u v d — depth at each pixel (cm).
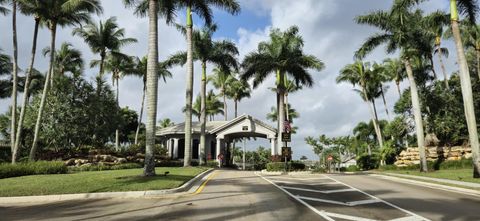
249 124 4241
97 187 1436
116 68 4856
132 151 3409
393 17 2897
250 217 955
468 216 1014
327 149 6378
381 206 1183
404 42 2911
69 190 1384
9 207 1148
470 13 2369
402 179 2305
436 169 3225
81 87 3306
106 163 2923
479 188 1655
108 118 3391
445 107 3634
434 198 1384
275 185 1775
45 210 1078
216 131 4309
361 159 4428
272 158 3159
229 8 2947
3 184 1551
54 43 2891
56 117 3117
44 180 1658
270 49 3244
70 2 2738
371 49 3061
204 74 3666
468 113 2169
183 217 948
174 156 4547
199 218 937
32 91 4756
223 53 3675
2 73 4678
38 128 2772
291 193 1470
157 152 3703
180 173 2167
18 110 4581
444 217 1002
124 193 1350
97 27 4003
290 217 963
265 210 1062
